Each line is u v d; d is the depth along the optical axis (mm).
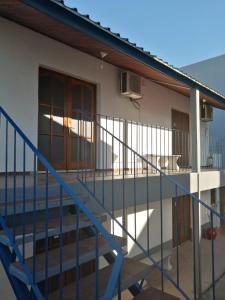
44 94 4531
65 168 4793
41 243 3656
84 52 4902
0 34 3781
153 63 4383
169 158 6359
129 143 5891
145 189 4156
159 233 6613
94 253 2439
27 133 4043
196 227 5391
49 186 2994
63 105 4801
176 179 4961
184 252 7578
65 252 2447
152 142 6559
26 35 4066
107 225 5102
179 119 7961
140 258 5887
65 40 4414
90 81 5113
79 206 1780
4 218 2367
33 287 2002
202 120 8859
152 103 6594
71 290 2262
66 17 3082
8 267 2217
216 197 10492
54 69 4512
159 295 2629
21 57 4008
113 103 5539
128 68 5562
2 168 3799
